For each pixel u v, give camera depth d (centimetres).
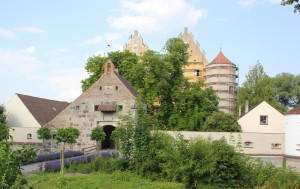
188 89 4616
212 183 1850
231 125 3456
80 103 3916
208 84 7894
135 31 9288
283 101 7094
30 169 2362
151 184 1777
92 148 3816
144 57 4244
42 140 3956
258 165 2095
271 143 3222
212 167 1562
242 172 1923
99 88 3900
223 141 1988
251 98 5900
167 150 1697
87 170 2306
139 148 2066
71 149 3856
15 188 739
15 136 4034
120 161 2156
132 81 5044
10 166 743
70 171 2275
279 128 3841
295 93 6719
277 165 3170
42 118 4344
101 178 1883
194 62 8606
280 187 1888
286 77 6938
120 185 1708
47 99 5197
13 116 4209
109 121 3819
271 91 5953
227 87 7700
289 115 3222
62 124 3919
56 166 2286
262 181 1958
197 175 1540
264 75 6184
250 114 3934
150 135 2095
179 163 1565
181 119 3988
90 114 3875
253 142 3162
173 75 4491
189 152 1565
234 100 7756
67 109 3934
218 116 3538
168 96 4275
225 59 7900
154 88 4134
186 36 8731
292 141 3150
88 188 1614
